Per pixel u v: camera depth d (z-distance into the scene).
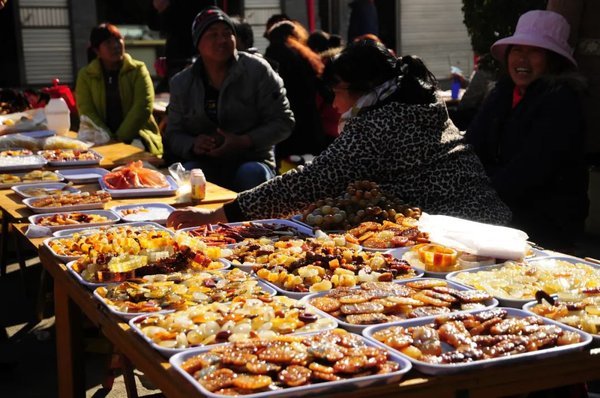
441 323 2.12
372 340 2.01
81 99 6.83
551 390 2.53
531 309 2.26
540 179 3.70
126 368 3.05
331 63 3.39
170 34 7.66
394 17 12.11
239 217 3.31
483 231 2.83
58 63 13.26
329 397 1.75
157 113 7.39
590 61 4.68
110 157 5.24
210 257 2.76
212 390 1.74
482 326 2.07
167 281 2.50
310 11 10.29
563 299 2.31
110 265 2.56
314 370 1.81
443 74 12.49
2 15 12.82
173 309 2.28
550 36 3.77
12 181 4.38
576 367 1.96
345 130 3.34
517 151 3.85
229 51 5.20
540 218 3.75
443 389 1.84
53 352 4.27
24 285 5.07
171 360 1.87
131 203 3.90
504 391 1.90
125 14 13.50
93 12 13.27
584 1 4.62
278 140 5.38
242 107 5.35
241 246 2.93
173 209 3.78
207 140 5.16
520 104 3.86
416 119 3.29
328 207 3.23
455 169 3.37
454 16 12.40
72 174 4.61
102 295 2.38
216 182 5.29
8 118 6.14
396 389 1.80
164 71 8.50
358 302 2.29
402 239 2.95
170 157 5.48
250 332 2.03
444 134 3.40
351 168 3.28
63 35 13.21
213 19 5.13
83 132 5.82
